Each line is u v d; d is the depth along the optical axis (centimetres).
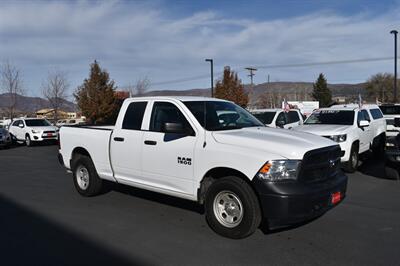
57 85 4762
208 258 443
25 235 529
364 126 1048
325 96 7675
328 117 1121
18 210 659
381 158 1280
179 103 579
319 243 486
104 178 698
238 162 484
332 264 423
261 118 1395
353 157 1001
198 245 482
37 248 481
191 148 536
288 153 463
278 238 504
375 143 1230
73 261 441
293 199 450
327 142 526
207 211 520
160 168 579
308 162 470
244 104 3962
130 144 627
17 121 2248
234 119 594
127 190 795
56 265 430
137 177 624
